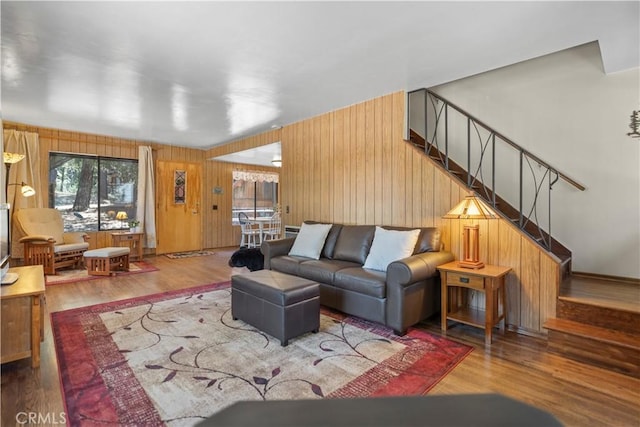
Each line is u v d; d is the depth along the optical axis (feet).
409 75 10.55
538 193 12.13
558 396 6.16
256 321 8.87
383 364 7.28
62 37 8.11
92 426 5.21
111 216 20.25
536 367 7.20
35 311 6.98
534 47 8.63
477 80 13.52
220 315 10.24
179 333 8.83
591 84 11.07
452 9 6.89
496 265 9.66
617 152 10.65
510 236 9.43
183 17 7.22
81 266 17.31
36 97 12.59
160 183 22.18
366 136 13.14
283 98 12.81
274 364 7.21
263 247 13.29
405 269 8.63
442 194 10.95
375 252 10.63
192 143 22.09
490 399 1.61
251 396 6.00
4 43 8.39
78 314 10.23
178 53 8.98
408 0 6.57
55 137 17.97
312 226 13.48
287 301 8.11
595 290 9.26
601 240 10.93
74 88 11.65
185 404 5.77
